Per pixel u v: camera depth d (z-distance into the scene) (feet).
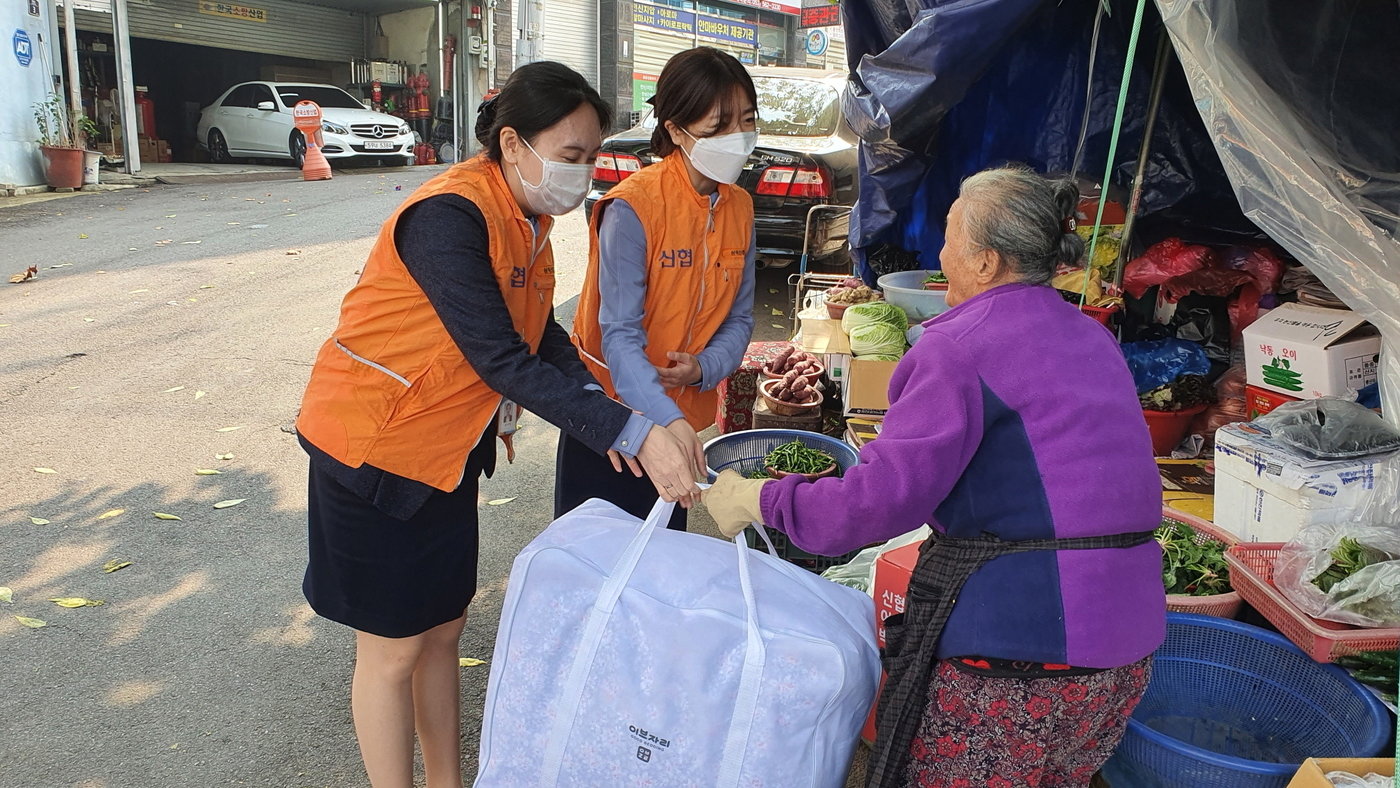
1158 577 5.63
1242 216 14.12
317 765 8.63
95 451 15.25
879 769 5.66
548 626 5.85
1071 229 5.68
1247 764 6.50
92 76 58.34
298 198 40.34
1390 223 8.16
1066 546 5.29
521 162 6.35
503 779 5.93
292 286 25.29
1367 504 8.91
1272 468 9.30
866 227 16.61
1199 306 14.14
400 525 6.47
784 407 14.12
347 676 9.93
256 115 52.65
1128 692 5.70
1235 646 8.07
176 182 46.26
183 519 13.17
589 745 5.69
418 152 58.90
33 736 8.87
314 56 65.00
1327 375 10.76
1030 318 5.45
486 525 13.46
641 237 7.86
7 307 22.91
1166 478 12.32
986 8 10.74
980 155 15.26
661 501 6.22
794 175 22.61
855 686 5.50
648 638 5.61
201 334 21.22
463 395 6.44
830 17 78.64
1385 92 8.07
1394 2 7.91
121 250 29.25
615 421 6.13
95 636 10.46
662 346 8.34
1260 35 8.03
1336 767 6.27
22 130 40.91
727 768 5.43
